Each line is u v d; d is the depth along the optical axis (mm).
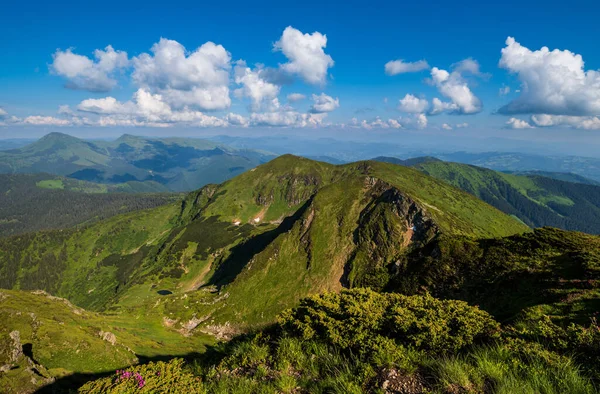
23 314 54406
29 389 37000
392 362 7781
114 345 61406
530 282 24375
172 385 8070
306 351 9156
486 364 7012
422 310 9602
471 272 41438
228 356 9867
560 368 6812
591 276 19953
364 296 11109
